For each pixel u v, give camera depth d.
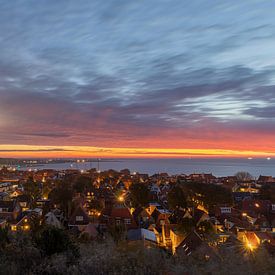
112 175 139.62
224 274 10.56
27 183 94.69
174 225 37.66
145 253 10.93
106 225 37.72
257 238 29.73
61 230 11.43
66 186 72.12
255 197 68.94
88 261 9.94
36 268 9.65
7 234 12.38
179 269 10.11
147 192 62.94
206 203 56.75
